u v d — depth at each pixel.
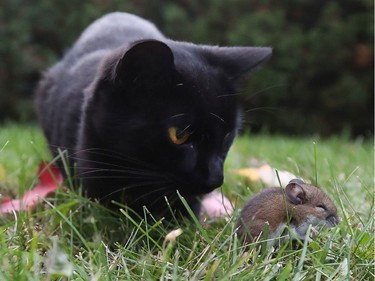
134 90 0.56
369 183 0.73
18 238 0.53
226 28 2.15
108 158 0.58
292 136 2.10
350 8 2.19
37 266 0.45
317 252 0.50
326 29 2.15
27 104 2.02
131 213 0.60
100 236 0.57
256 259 0.48
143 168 0.57
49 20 2.09
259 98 2.06
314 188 0.55
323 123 2.15
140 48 0.54
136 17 0.84
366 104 2.17
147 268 0.48
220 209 0.63
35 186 0.69
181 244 0.55
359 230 0.54
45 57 2.06
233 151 1.02
